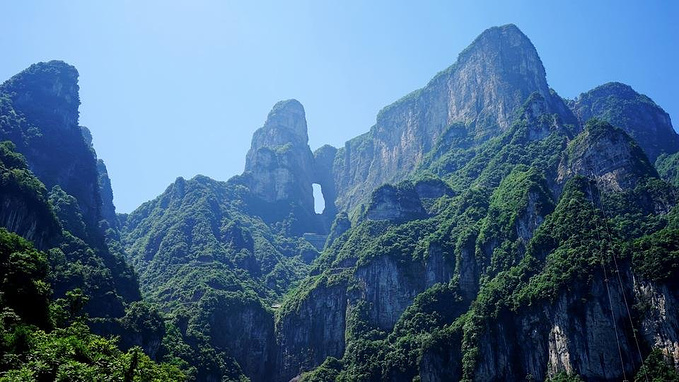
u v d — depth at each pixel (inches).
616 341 5369.1
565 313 5634.8
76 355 3454.7
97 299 6195.9
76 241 6786.4
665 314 5132.9
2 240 4205.2
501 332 6053.2
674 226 6176.2
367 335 7219.5
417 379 6254.9
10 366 2915.8
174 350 6688.0
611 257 5684.1
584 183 6865.2
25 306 3988.7
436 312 6845.5
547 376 5664.4
